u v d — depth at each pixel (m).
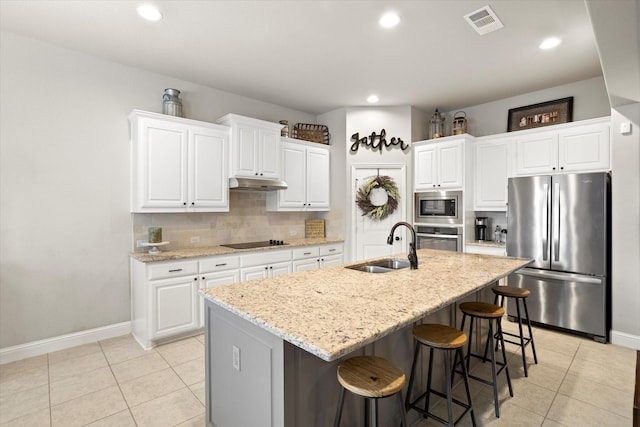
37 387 2.34
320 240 4.54
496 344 2.89
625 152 3.02
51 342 2.91
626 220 3.02
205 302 1.83
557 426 1.93
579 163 3.56
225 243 4.05
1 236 2.69
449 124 4.95
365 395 1.24
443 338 1.71
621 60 2.10
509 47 3.00
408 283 1.96
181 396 2.24
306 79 3.71
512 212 3.65
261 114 4.43
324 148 4.79
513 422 1.97
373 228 4.72
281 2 2.34
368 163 4.69
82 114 3.05
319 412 1.46
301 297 1.66
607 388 2.33
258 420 1.44
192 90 3.78
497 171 4.19
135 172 3.20
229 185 3.73
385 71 3.51
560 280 3.33
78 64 3.03
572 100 3.84
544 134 3.81
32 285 2.82
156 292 2.98
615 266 3.08
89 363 2.70
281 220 4.64
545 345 3.07
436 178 4.45
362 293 1.73
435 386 2.20
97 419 2.00
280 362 1.31
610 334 3.13
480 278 2.09
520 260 2.80
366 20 2.56
